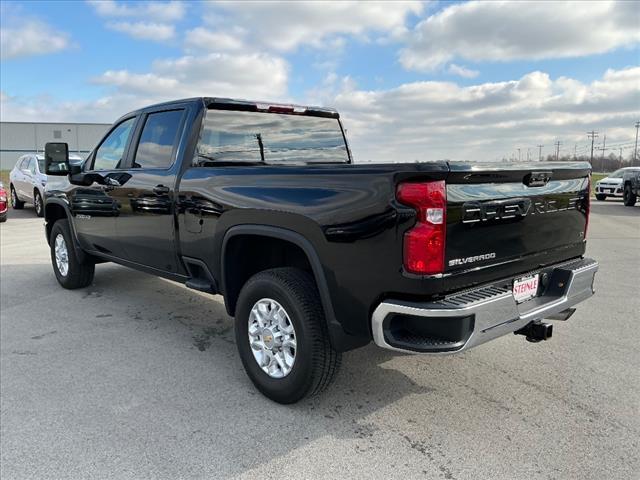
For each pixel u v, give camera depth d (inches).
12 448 108.1
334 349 116.0
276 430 114.8
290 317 120.3
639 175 721.6
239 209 130.6
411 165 97.0
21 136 2593.5
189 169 151.0
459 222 101.3
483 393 132.1
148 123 174.6
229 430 115.0
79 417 120.7
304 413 122.5
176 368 149.7
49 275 273.6
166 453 106.2
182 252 156.4
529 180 115.9
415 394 131.9
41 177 544.7
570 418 119.1
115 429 115.3
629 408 123.7
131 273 277.0
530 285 122.5
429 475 98.5
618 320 190.9
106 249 201.9
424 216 97.0
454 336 98.7
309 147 183.3
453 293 103.6
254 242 139.6
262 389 130.0
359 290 107.0
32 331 182.5
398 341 102.1
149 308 211.5
